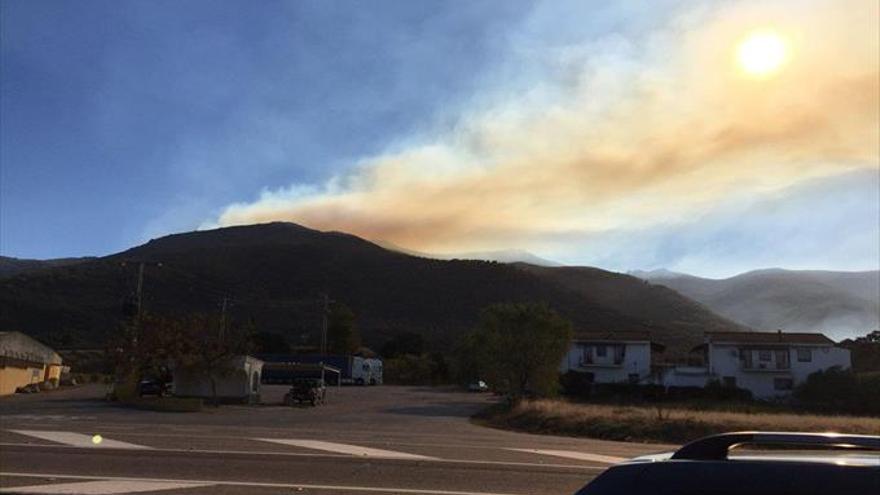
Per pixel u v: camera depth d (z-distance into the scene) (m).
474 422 35.38
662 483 2.93
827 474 2.77
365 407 48.66
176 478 12.40
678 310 186.00
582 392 74.19
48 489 11.02
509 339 48.47
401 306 145.25
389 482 12.35
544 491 11.67
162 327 47.91
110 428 22.20
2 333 62.22
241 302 114.00
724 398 72.44
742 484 2.82
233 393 49.94
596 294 183.00
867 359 89.06
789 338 80.69
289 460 14.76
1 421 25.67
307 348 110.75
